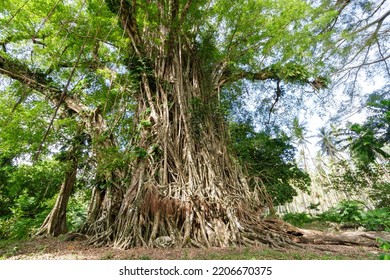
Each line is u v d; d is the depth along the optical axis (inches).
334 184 595.8
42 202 387.2
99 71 288.7
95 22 241.4
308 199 1103.6
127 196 221.1
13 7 258.1
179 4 284.4
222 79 371.9
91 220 253.1
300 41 378.0
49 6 242.8
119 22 264.8
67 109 359.3
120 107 309.1
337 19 560.1
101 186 257.8
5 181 394.0
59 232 311.7
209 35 343.0
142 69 280.1
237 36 382.9
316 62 429.4
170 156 246.5
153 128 259.9
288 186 412.2
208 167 242.7
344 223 336.2
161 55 305.1
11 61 323.3
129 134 301.6
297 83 425.7
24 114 297.6
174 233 198.1
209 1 341.1
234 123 448.1
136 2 259.1
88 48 295.7
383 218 304.3
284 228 219.8
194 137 263.9
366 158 466.3
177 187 224.4
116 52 306.2
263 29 371.2
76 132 324.2
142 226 202.7
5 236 353.1
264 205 282.0
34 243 229.5
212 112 307.9
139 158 241.4
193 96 296.8
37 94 356.2
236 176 271.6
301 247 183.2
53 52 278.1
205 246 188.4
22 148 311.4
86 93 354.6
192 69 321.7
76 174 339.0
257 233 207.2
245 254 159.2
